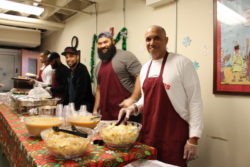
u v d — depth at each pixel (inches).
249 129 61.7
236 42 63.9
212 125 71.5
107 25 127.3
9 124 62.3
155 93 58.2
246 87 61.7
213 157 70.9
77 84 104.1
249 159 61.6
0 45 231.6
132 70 82.8
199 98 55.4
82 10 148.3
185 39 80.7
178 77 56.0
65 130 44.6
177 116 56.2
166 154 55.7
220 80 68.1
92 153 41.3
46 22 174.1
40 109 61.7
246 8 61.4
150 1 90.4
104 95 87.7
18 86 113.7
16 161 51.6
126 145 44.3
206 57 73.4
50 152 39.4
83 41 154.5
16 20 161.2
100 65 91.7
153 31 59.2
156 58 61.7
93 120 55.6
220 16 68.0
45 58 144.6
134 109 60.1
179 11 83.0
